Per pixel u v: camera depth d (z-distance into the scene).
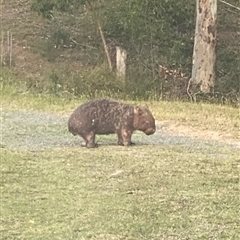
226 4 24.77
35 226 7.32
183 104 17.91
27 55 23.56
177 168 9.93
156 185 8.97
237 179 9.38
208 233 7.21
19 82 20.41
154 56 23.08
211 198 8.42
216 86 21.64
